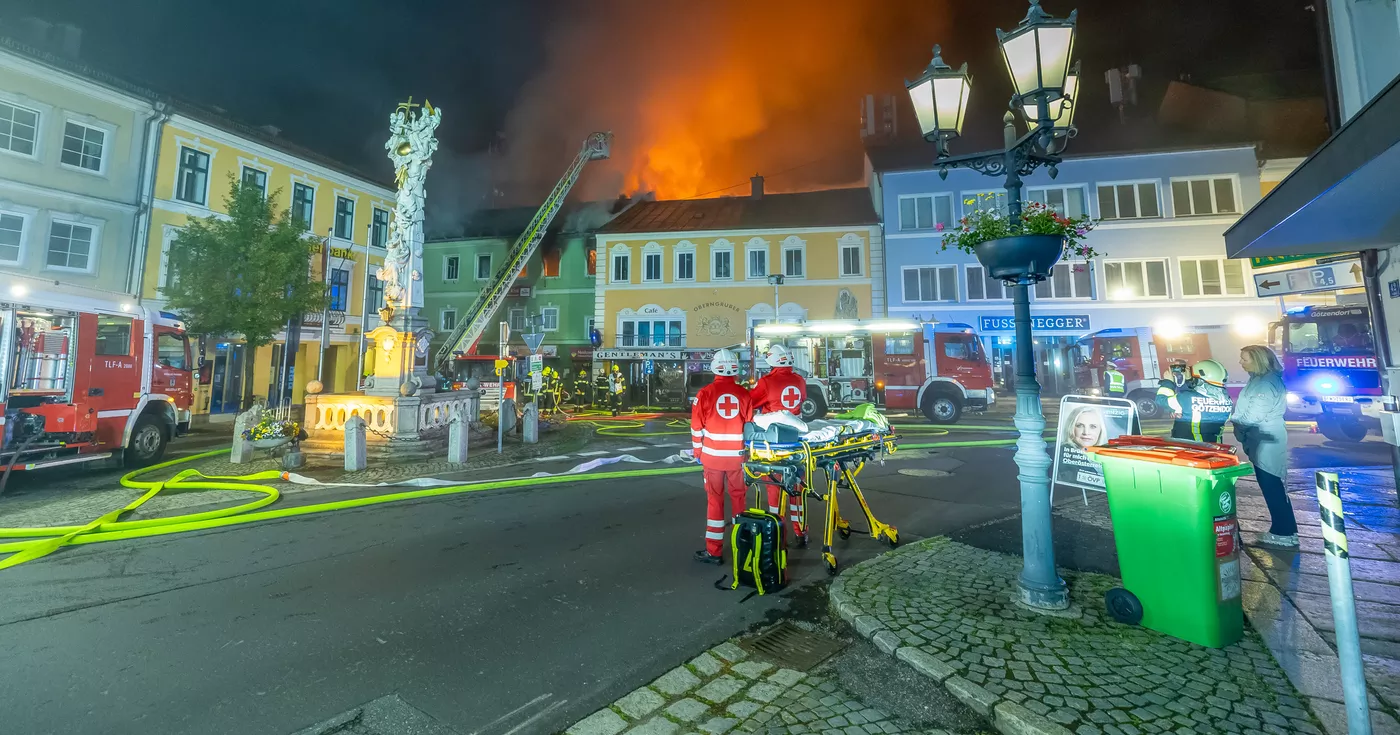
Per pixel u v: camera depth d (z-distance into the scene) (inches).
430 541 230.2
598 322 1153.4
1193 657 121.5
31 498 307.6
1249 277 910.4
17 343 331.6
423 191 512.4
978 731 103.7
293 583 184.5
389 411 448.8
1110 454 142.4
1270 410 196.5
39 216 695.7
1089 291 960.3
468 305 1294.3
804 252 1088.2
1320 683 109.9
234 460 407.8
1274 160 936.9
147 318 412.5
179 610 163.2
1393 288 220.2
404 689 121.4
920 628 139.7
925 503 287.9
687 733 104.7
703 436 200.2
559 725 108.1
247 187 685.3
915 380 693.3
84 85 730.2
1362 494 265.4
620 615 159.8
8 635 146.5
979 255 159.2
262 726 107.9
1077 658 122.5
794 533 231.9
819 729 104.7
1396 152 118.7
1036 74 152.0
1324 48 249.8
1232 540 129.2
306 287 701.3
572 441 545.3
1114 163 965.8
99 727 107.3
